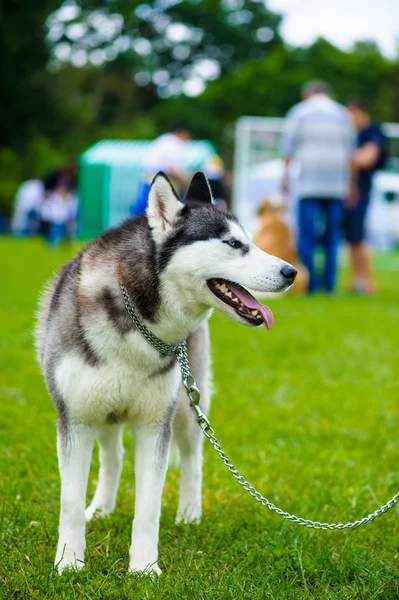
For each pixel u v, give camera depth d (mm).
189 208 3896
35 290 13023
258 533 4223
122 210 31141
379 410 6750
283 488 4941
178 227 3846
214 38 59625
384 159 14219
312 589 3586
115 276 3785
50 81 45938
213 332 10016
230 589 3410
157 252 3807
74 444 3787
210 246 3832
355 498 4691
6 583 3434
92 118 53375
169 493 4879
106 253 3914
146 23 58875
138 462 3877
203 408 4559
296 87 48781
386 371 8164
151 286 3773
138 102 58812
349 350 9164
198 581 3469
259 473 5246
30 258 18922
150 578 3518
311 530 4254
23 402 6477
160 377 3785
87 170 31219
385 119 50469
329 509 4609
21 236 33000
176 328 3854
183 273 3805
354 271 14898
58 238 23359
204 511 4586
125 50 57688
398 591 3473
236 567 3711
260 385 7445
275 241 13852
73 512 3727
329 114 12500
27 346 8547
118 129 50938
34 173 41531
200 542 4105
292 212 14883
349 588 3537
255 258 3902
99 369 3705
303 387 7469
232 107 49438
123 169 30906
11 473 4863
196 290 3850
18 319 10148
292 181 13508
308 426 6352
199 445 4523
